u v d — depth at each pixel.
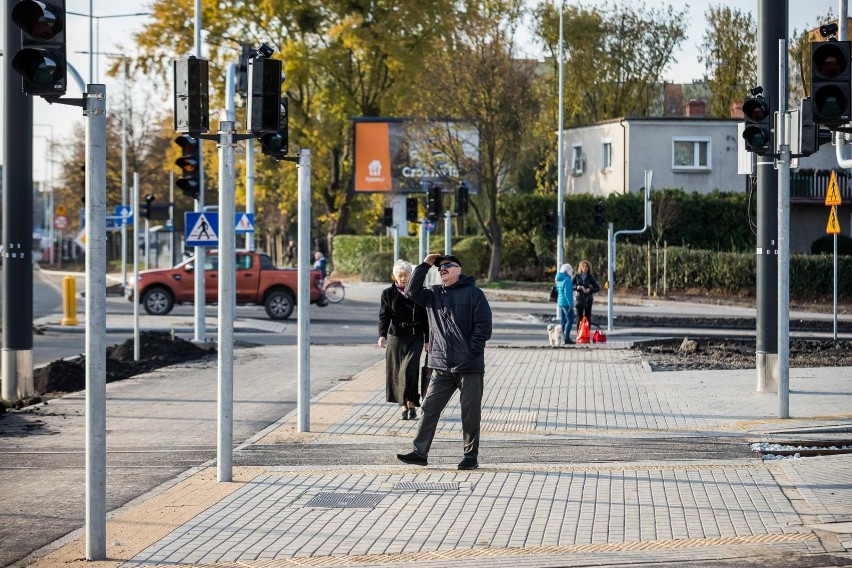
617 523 9.10
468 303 11.73
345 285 61.19
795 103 57.94
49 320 36.91
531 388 18.86
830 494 10.07
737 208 58.69
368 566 7.84
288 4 59.22
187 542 8.59
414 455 11.95
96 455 8.16
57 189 91.31
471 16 57.56
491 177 57.03
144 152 80.44
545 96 59.53
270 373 22.17
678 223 58.41
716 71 76.19
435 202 29.92
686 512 9.48
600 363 23.30
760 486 10.55
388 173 61.16
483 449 13.09
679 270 52.06
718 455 12.57
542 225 59.12
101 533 8.15
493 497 10.17
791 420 14.92
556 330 28.03
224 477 11.08
